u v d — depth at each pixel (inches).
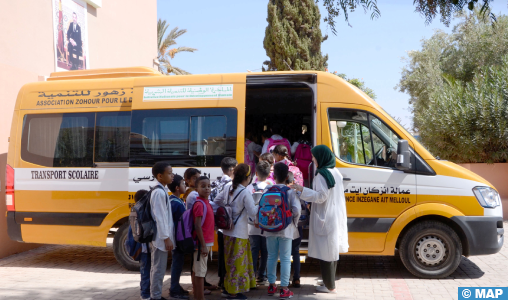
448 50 677.3
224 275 219.3
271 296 217.5
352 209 245.3
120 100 275.6
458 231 245.9
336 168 227.5
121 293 225.5
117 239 272.7
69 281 251.0
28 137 283.9
